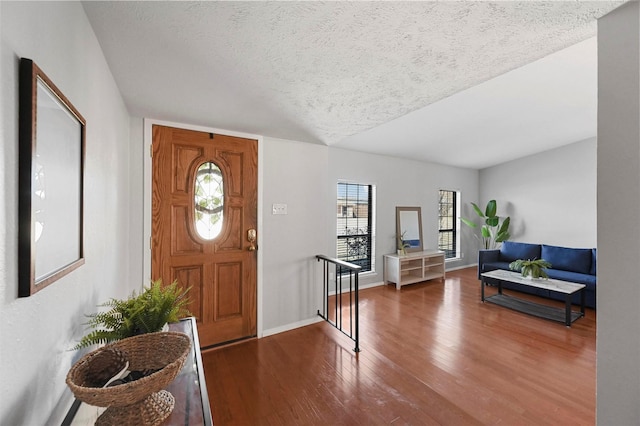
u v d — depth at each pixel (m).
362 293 4.45
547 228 5.63
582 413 1.79
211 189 2.53
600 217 1.17
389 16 1.19
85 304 1.04
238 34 1.30
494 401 1.90
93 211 1.15
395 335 2.90
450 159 5.66
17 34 0.58
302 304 3.05
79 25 1.01
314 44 1.39
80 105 1.00
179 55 1.45
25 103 0.59
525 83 2.89
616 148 1.14
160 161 2.31
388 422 1.71
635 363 1.08
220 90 1.85
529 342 2.75
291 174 2.96
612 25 1.15
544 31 1.30
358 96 1.99
